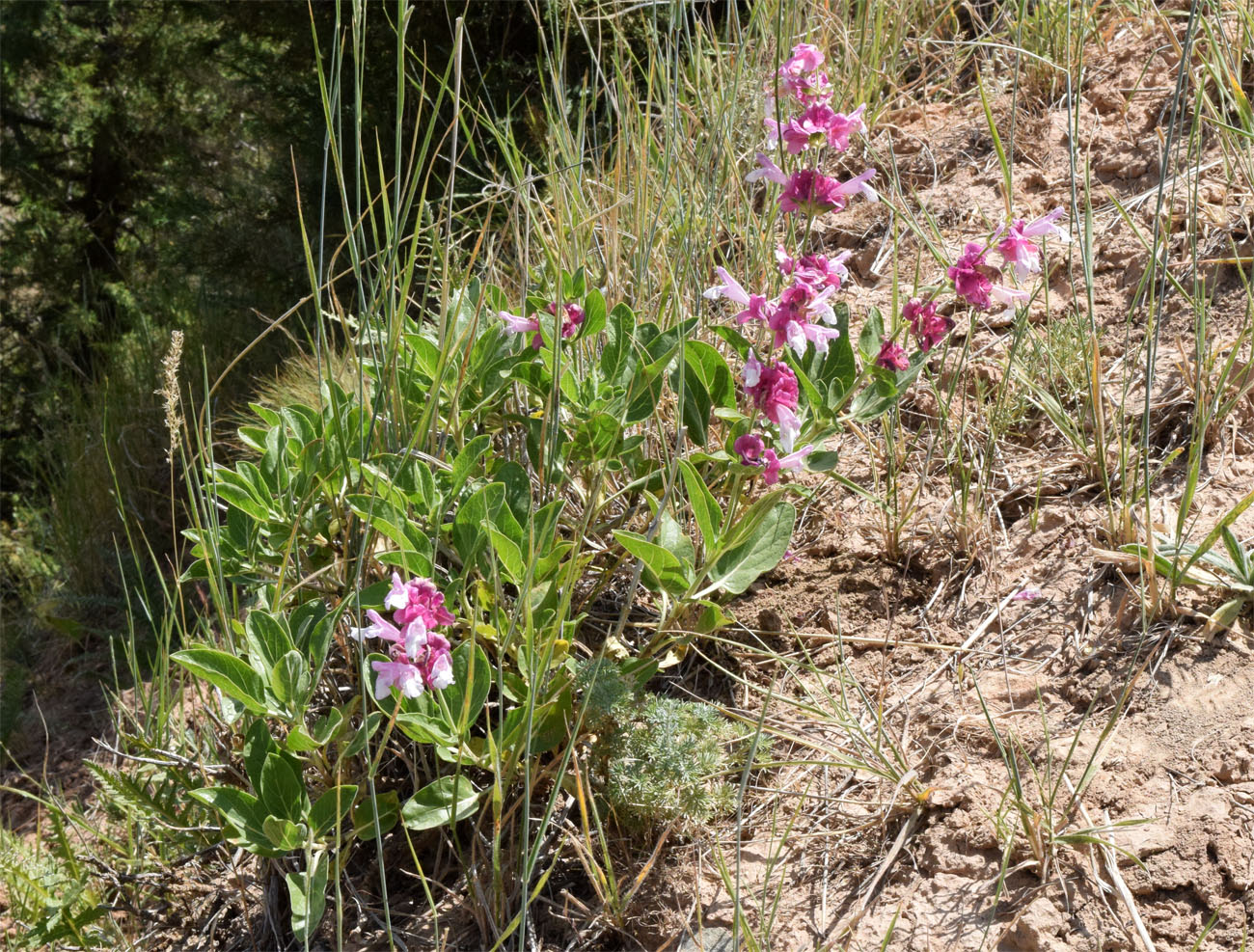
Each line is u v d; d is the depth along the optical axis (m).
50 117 3.73
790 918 0.70
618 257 1.16
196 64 3.10
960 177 1.22
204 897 0.89
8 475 3.46
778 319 0.72
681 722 0.76
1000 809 0.68
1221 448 0.87
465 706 0.71
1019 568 0.87
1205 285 0.98
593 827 0.78
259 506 0.87
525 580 0.72
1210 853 0.66
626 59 1.73
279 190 2.57
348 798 0.74
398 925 0.77
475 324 0.85
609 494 0.97
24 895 0.99
